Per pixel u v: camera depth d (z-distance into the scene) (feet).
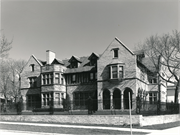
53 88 122.11
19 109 94.07
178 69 122.21
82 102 119.96
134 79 103.81
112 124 71.72
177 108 102.37
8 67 172.45
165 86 149.79
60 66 127.34
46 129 60.59
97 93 111.65
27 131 57.21
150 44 121.08
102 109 107.86
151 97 130.21
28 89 136.98
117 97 109.40
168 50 116.57
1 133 56.34
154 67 127.75
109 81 107.86
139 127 65.00
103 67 112.16
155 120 76.84
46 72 126.21
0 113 100.07
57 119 82.02
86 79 124.26
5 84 173.58
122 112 95.04
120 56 108.99
